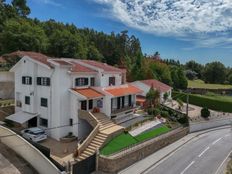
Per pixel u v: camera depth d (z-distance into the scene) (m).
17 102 43.72
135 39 149.88
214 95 108.81
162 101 70.88
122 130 38.06
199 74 177.38
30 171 25.55
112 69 47.50
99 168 29.78
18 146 27.86
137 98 64.81
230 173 28.98
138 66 91.06
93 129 36.72
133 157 33.28
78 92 38.47
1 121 42.56
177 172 31.20
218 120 63.03
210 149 41.75
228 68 165.62
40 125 40.34
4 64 64.25
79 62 45.06
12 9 95.38
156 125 46.44
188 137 49.59
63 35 87.38
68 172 25.30
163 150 39.91
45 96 39.16
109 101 41.19
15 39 73.56
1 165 25.14
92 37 134.62
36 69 39.94
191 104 83.81
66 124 38.56
